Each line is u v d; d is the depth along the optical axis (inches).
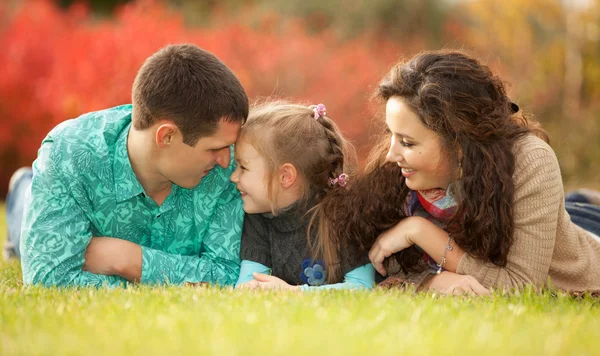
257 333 86.5
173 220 142.2
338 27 556.4
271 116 138.0
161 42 394.0
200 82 125.5
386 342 84.5
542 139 143.2
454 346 83.6
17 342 85.1
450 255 131.6
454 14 585.3
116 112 141.6
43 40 431.2
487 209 127.0
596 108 513.3
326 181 139.9
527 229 128.6
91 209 134.1
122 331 88.0
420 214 142.3
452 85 126.9
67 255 127.8
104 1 727.1
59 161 131.2
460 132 127.0
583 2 543.2
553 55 542.9
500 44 566.9
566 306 112.8
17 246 191.3
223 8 609.6
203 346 81.6
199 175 133.3
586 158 489.7
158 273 132.8
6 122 431.2
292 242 140.0
